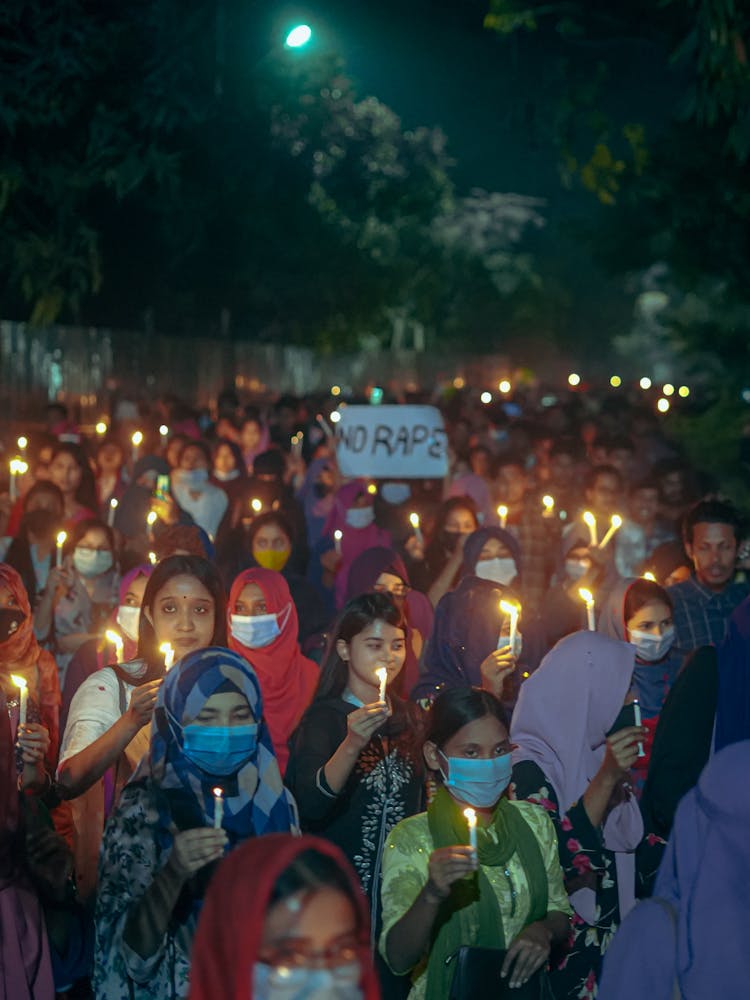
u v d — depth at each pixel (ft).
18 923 14.03
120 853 13.32
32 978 14.14
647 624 19.88
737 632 17.83
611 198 46.68
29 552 29.30
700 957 11.43
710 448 61.11
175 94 62.34
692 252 54.19
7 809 14.11
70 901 15.81
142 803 13.41
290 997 8.63
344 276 135.23
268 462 40.09
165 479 35.12
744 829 11.43
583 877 16.39
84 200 71.15
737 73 34.88
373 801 16.65
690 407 67.82
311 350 130.41
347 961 8.70
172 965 13.12
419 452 36.68
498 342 237.04
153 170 66.85
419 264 188.34
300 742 16.80
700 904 11.49
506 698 20.93
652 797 17.83
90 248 70.44
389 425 36.76
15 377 72.13
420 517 39.01
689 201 51.42
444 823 14.48
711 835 11.53
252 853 8.80
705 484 37.76
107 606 26.43
